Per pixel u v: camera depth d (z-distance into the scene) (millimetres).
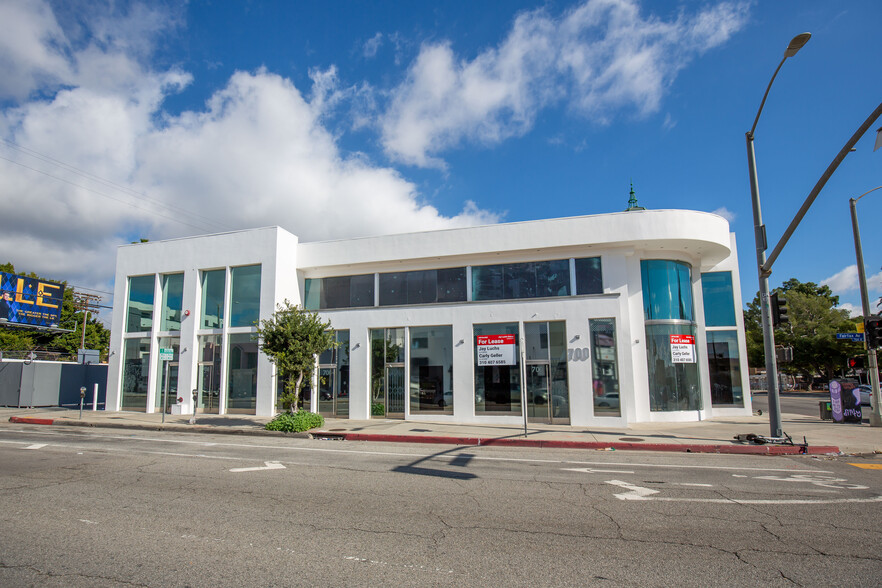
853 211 19641
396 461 10883
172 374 22500
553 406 18328
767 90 12445
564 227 19469
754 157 14070
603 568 4816
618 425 17484
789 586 4438
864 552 5309
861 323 19484
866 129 9992
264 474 9273
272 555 5090
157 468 9781
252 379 21328
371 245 21594
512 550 5297
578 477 9281
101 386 29156
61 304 36562
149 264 23531
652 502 7391
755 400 39219
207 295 22641
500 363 19031
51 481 8539
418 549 5305
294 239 22641
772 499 7621
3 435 14898
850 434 15656
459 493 7887
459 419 19125
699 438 14555
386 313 20703
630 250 19453
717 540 5676
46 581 4422
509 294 20125
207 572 4641
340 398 20875
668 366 19797
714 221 19641
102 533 5758
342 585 4367
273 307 21141
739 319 23156
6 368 26469
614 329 18078
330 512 6715
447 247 20609
